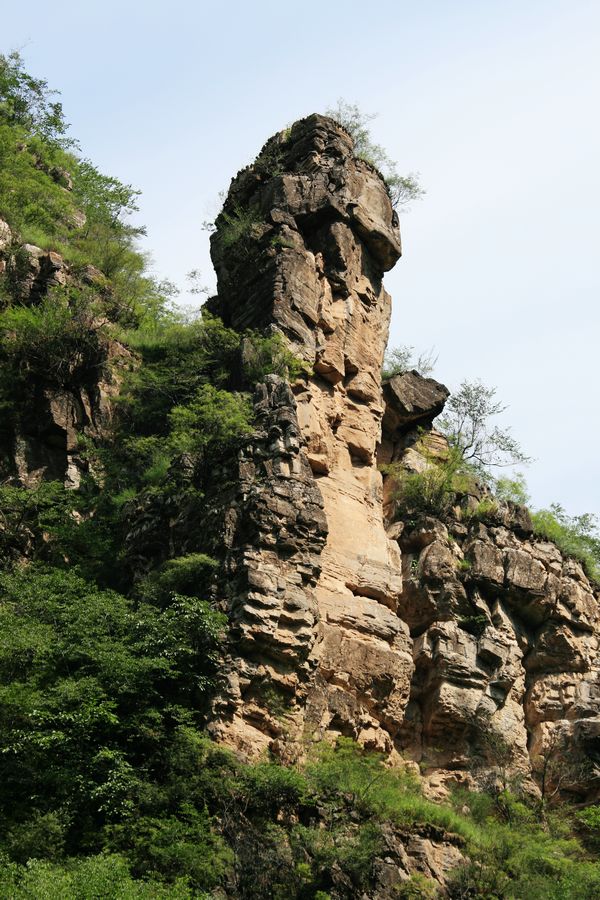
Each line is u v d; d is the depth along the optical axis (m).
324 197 51.84
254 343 47.81
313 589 41.09
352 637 43.81
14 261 53.75
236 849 34.84
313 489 42.59
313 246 51.72
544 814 45.22
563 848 42.19
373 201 53.16
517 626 50.38
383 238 52.66
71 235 60.34
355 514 47.28
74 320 51.56
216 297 53.38
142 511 44.94
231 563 40.41
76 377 50.97
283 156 54.31
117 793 34.88
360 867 35.34
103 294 54.91
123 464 48.88
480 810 43.44
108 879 31.31
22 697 36.22
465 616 48.97
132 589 43.16
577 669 50.34
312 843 35.38
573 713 49.22
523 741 47.78
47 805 35.00
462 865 38.19
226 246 52.31
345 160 53.34
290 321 48.75
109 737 36.59
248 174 54.28
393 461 53.53
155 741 36.69
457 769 45.97
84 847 34.22
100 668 37.66
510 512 52.66
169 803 35.44
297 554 41.09
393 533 50.62
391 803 38.50
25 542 45.62
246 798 36.03
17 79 70.81
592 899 39.16
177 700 38.12
